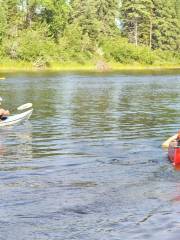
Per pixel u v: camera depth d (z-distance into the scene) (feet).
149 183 48.70
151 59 435.94
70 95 153.17
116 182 49.11
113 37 444.55
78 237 35.22
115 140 73.51
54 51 375.66
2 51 355.36
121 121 94.94
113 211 40.34
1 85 191.52
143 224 37.29
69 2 435.53
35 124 90.22
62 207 41.42
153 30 481.46
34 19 414.00
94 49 407.03
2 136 77.36
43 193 45.34
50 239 34.99
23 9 410.93
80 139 74.33
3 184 48.37
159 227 36.63
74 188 46.98
